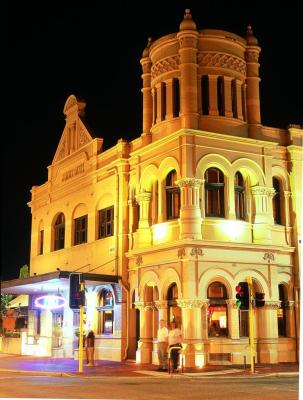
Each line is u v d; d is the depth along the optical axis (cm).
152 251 2817
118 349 3045
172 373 2286
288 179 3075
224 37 2923
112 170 3303
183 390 1681
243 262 2723
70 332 3228
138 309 3012
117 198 3234
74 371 2412
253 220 2842
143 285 2895
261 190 2861
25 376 2292
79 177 3728
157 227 2856
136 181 3086
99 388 1752
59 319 3519
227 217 2750
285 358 2828
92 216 3512
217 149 2775
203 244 2614
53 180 4153
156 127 2970
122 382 1989
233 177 2800
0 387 1784
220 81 2914
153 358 2791
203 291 2586
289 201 3048
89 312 3294
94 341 2984
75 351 3130
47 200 4212
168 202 2841
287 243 2991
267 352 2708
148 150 2978
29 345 3741
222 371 2345
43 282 3164
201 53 2895
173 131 2858
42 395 1548
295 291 2938
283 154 3091
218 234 2709
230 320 2653
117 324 3086
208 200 2761
